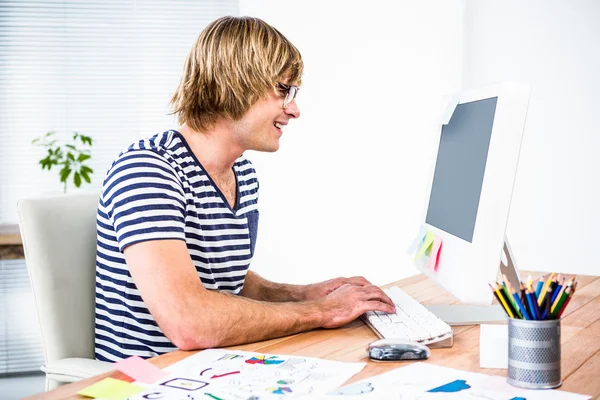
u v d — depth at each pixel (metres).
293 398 0.84
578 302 1.44
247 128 1.32
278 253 3.22
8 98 3.41
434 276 1.34
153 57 3.45
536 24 2.96
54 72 3.42
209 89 1.29
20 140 3.43
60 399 0.87
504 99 1.12
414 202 3.11
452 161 1.35
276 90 1.31
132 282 1.27
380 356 1.01
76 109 3.45
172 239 1.15
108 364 1.21
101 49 3.44
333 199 3.17
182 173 1.30
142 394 0.87
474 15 3.03
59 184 3.44
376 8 3.08
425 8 3.04
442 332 1.10
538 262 3.02
